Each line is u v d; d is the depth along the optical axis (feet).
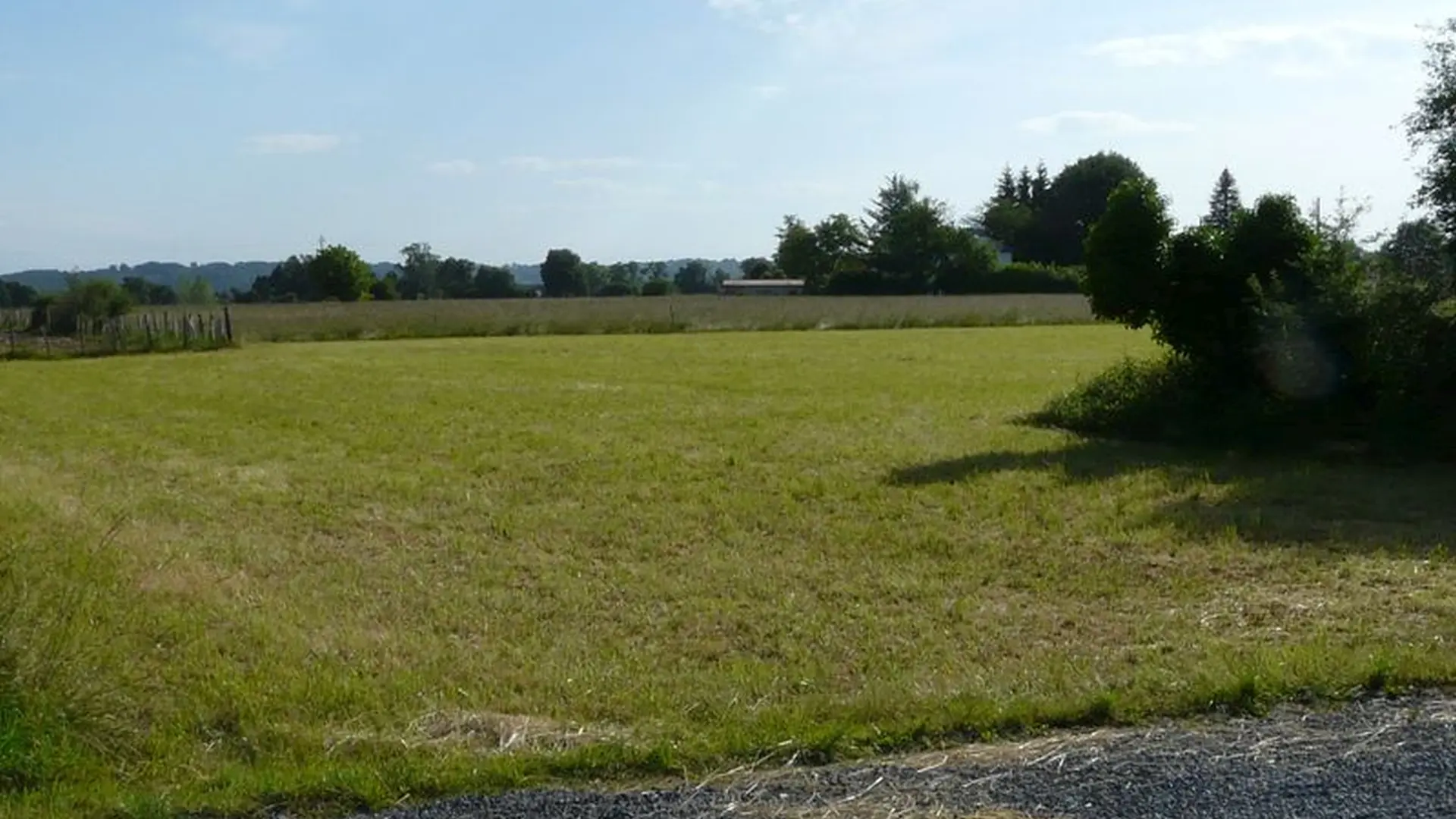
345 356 123.75
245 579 35.22
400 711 24.95
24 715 21.43
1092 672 26.45
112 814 18.69
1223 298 60.34
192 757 22.27
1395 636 28.45
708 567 37.65
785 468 54.08
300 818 18.29
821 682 27.27
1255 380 59.57
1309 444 56.39
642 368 107.76
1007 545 39.63
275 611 31.83
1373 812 16.92
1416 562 36.04
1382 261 57.98
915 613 32.89
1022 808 17.39
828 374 100.73
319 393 87.61
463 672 27.81
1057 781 18.40
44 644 23.18
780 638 30.94
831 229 375.25
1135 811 17.13
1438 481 49.03
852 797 18.07
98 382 96.99
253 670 27.09
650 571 37.29
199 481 52.39
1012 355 121.49
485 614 32.94
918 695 23.94
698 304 201.46
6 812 18.79
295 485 51.52
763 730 21.67
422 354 126.62
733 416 72.69
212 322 153.28
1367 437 55.36
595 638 31.07
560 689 26.78
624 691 26.66
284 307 193.77
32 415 76.02
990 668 27.94
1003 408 75.05
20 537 35.68
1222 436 57.72
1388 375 53.26
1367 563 36.09
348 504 47.73
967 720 21.45
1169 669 25.98
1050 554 38.42
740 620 32.42
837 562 38.14
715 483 50.83
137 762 21.97
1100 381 66.59
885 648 29.99
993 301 212.02
